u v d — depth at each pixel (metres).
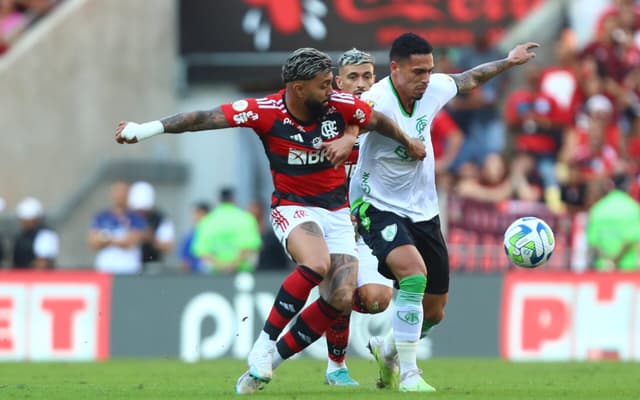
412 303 26.88
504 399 24.95
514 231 28.33
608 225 53.28
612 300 49.47
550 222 57.28
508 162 60.25
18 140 63.09
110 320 49.75
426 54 26.61
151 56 65.62
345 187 26.70
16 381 34.16
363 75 31.56
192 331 49.53
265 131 25.69
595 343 49.38
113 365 44.00
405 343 27.14
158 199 64.44
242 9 65.31
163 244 56.28
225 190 53.91
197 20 65.56
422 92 26.78
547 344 49.44
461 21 64.00
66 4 66.81
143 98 65.56
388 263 27.12
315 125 25.67
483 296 49.69
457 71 62.38
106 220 55.69
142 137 25.06
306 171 25.94
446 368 40.72
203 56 65.56
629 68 63.09
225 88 65.94
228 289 49.53
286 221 25.94
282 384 31.34
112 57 65.00
